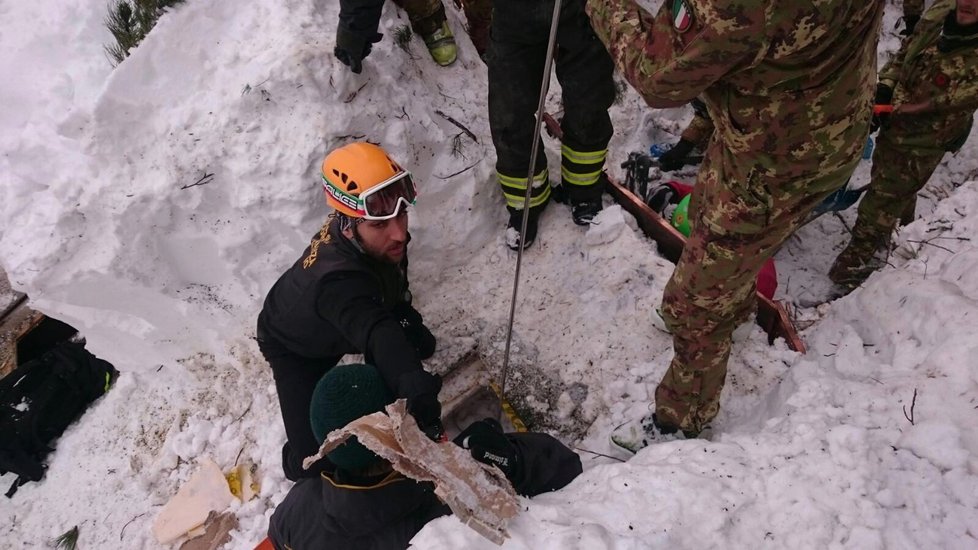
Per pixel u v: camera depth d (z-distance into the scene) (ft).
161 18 8.79
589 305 9.28
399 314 8.75
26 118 9.09
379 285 7.04
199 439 9.47
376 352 6.21
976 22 6.67
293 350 7.72
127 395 10.26
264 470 9.04
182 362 9.99
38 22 9.48
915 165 7.77
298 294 6.97
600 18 5.26
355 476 5.53
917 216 10.09
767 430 6.42
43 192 8.86
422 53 10.30
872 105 5.19
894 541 5.04
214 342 9.77
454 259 9.86
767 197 5.31
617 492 5.60
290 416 7.63
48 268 8.66
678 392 7.01
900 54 8.23
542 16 7.23
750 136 5.05
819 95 4.69
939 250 7.57
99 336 9.73
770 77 4.59
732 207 5.50
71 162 8.78
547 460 6.49
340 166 6.47
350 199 6.42
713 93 5.15
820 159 5.03
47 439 10.10
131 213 8.56
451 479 4.42
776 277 9.20
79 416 10.38
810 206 5.51
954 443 5.40
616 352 8.89
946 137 7.48
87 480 9.72
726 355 6.68
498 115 8.24
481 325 9.46
